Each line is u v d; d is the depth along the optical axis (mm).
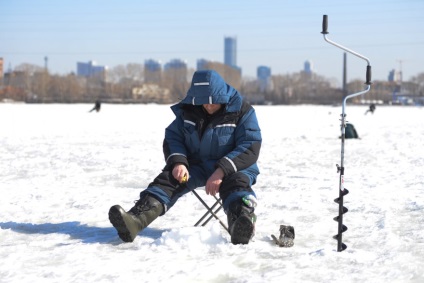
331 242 5188
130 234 5027
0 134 22750
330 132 25188
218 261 4445
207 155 5395
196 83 5223
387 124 33906
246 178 5188
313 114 49062
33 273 4203
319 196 7684
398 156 13953
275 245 5023
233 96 5316
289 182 9211
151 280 4027
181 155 5301
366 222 6031
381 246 4996
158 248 4863
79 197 7746
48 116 38094
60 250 4848
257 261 4508
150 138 21016
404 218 6301
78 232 5621
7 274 4184
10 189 8570
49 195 7941
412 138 20922
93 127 28234
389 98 155125
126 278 4055
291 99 151375
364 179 9680
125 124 31078
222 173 5129
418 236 5406
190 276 4117
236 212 5059
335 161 12977
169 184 5285
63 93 136625
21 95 132875
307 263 4441
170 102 110125
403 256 4613
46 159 13133
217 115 5305
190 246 4879
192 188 5402
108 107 61312
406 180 9484
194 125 5340
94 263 4438
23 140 19672
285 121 36312
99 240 5238
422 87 161000
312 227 5742
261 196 7684
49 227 5875
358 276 4133
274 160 13250
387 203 7113
